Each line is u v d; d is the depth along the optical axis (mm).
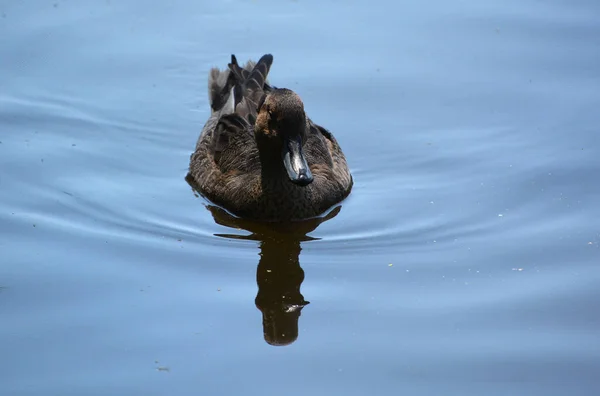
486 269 12445
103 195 14406
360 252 13047
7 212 13680
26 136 15797
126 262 12609
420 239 13328
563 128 15805
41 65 17641
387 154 15602
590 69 17219
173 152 15891
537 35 18297
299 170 13102
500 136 15766
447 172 15008
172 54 18172
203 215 14227
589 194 14102
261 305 11719
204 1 19906
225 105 16391
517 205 14016
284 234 13664
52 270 12297
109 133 16141
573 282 12031
